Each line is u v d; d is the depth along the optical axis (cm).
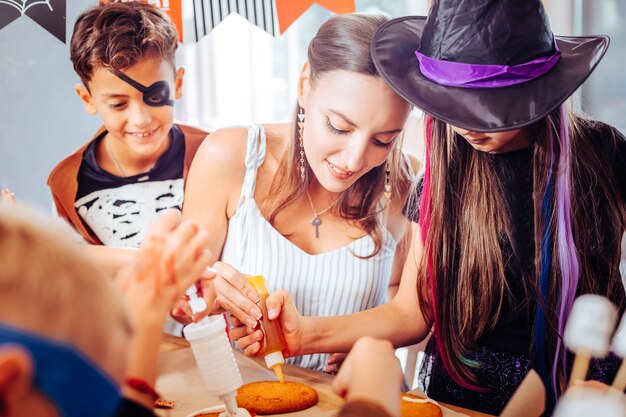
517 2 113
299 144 151
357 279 153
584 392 67
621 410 55
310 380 121
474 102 113
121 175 176
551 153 121
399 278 166
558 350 123
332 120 137
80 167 177
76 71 170
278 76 187
